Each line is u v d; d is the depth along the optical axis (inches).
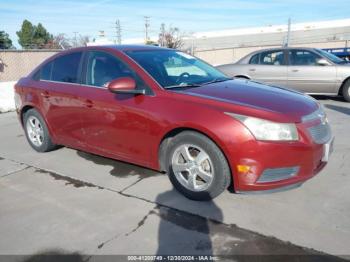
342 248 103.0
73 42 2015.3
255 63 353.4
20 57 877.8
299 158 119.9
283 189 123.5
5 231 120.7
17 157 198.4
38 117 196.1
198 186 133.8
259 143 117.0
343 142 199.2
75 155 196.2
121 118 147.7
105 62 161.5
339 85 322.3
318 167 131.2
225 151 120.9
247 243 107.3
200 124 123.6
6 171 177.2
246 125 118.3
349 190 139.0
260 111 120.1
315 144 123.5
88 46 174.4
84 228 120.3
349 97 322.7
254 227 115.6
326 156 131.3
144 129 140.8
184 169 135.2
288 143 117.7
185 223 120.0
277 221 118.6
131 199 139.3
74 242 112.7
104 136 158.9
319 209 125.2
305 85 333.1
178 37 1814.7
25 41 2311.8
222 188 127.5
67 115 174.2
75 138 175.8
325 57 327.3
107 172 168.4
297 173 122.4
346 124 240.4
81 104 164.4
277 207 127.8
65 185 156.1
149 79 143.5
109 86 138.9
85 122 165.5
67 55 182.5
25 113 206.8
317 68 326.0
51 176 167.3
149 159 144.9
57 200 141.8
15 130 266.8
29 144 220.5
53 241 113.7
